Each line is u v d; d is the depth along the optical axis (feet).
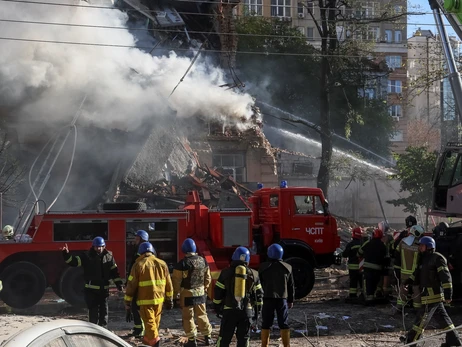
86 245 47.93
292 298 32.55
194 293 34.01
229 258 52.13
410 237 39.93
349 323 41.19
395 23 103.96
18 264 46.80
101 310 36.55
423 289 32.45
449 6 45.03
